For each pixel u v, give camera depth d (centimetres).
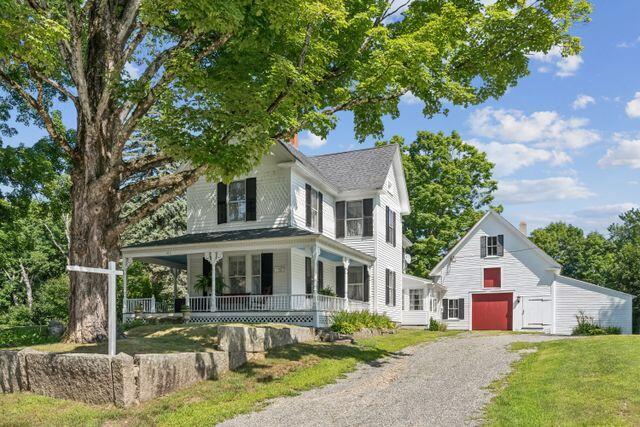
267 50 1292
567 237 5950
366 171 3078
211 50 1431
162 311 2780
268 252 2489
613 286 4194
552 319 3362
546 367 1412
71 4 1316
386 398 1140
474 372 1441
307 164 2748
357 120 1948
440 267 3775
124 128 1455
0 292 4669
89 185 1413
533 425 855
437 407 1041
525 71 1828
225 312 2364
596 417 878
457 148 5016
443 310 3722
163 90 1416
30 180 2200
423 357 1786
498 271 3584
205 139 1352
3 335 2458
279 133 1552
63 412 1016
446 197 4728
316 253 2189
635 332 4034
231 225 2586
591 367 1300
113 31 1462
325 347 1795
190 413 1010
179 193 1510
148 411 1018
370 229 2920
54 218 2339
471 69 1753
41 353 1155
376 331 2472
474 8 1777
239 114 1325
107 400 1056
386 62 1526
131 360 1066
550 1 1591
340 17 1458
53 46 1280
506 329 3509
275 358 1532
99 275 1413
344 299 2511
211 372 1295
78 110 1489
